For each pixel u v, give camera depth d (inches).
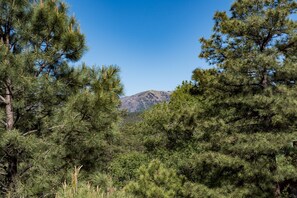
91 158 334.3
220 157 406.0
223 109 469.1
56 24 323.6
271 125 414.6
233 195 390.6
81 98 282.8
